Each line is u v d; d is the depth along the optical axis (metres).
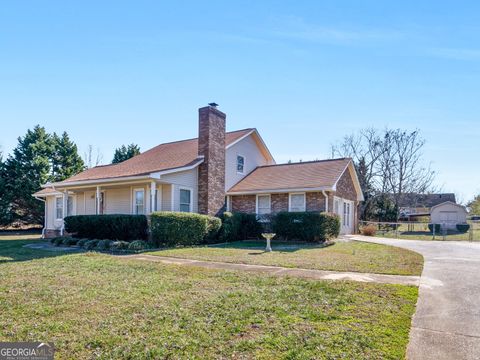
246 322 4.80
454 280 7.51
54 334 4.47
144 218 15.66
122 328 4.62
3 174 30.39
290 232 17.47
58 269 8.63
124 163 23.06
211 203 18.48
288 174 21.39
